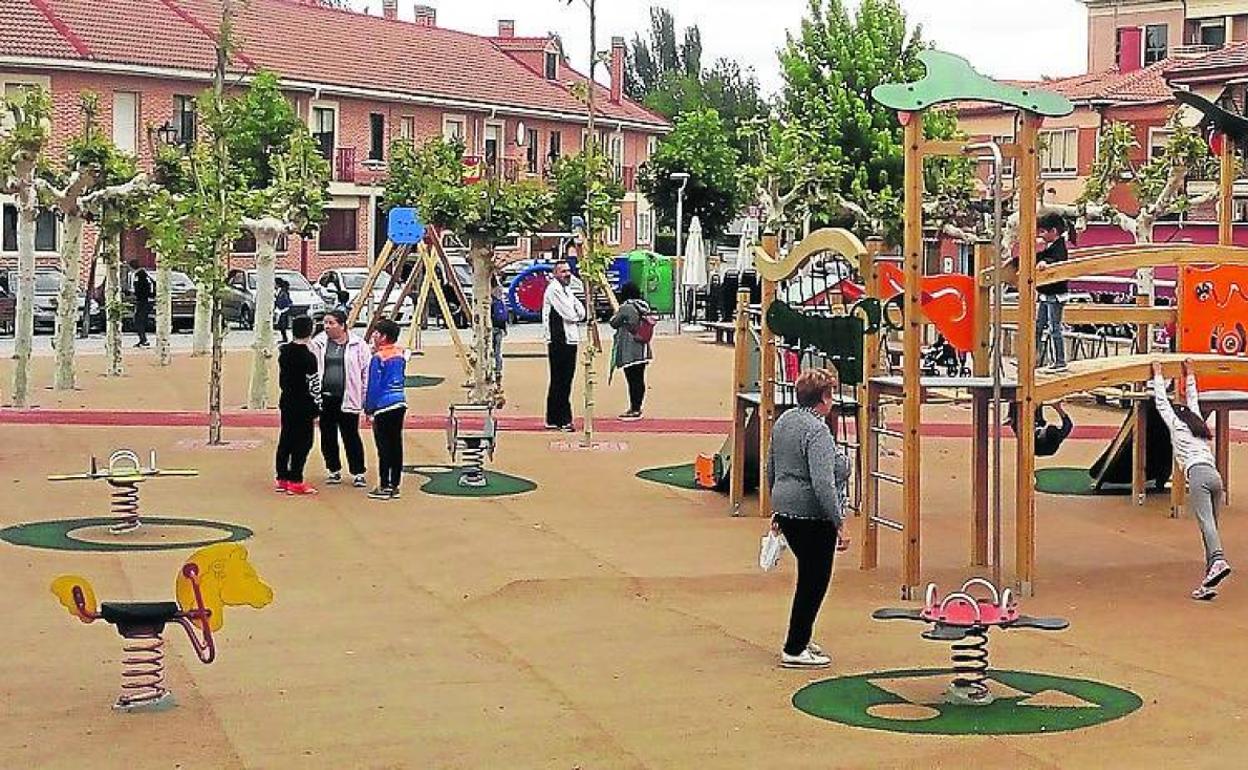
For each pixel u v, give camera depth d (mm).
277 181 30844
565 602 14539
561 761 9898
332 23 64375
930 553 17078
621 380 35125
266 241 29047
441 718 10828
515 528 18078
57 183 31484
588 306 25188
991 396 15828
